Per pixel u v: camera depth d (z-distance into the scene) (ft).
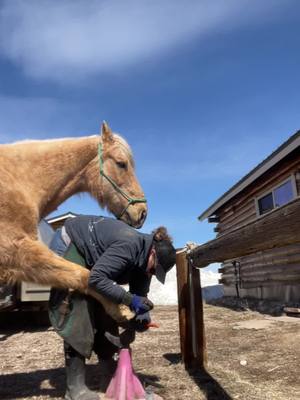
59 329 11.37
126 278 12.22
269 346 17.98
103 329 12.76
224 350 17.70
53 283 11.07
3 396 12.46
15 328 28.17
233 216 47.88
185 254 15.44
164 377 13.67
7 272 11.30
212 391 12.12
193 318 14.96
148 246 11.56
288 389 12.12
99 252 11.68
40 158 12.91
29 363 16.81
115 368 12.67
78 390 11.35
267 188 38.11
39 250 11.12
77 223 12.29
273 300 36.52
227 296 50.14
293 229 7.37
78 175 13.82
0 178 11.53
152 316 33.32
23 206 11.62
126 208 14.28
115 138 14.47
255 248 9.54
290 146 29.99
